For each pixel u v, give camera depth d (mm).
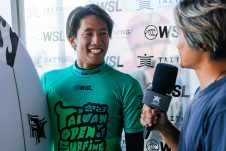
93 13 1346
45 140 1360
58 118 1360
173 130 1141
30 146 1270
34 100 1327
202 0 801
